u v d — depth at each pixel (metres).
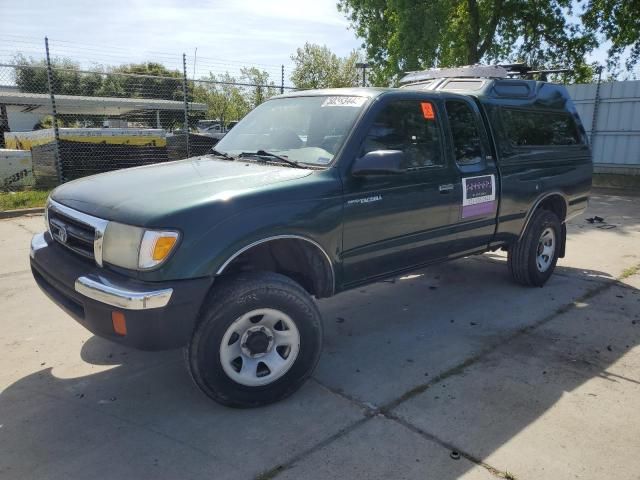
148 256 2.71
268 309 3.04
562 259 6.66
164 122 25.73
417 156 3.95
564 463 2.63
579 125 5.89
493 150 4.68
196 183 3.18
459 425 2.96
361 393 3.32
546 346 4.04
